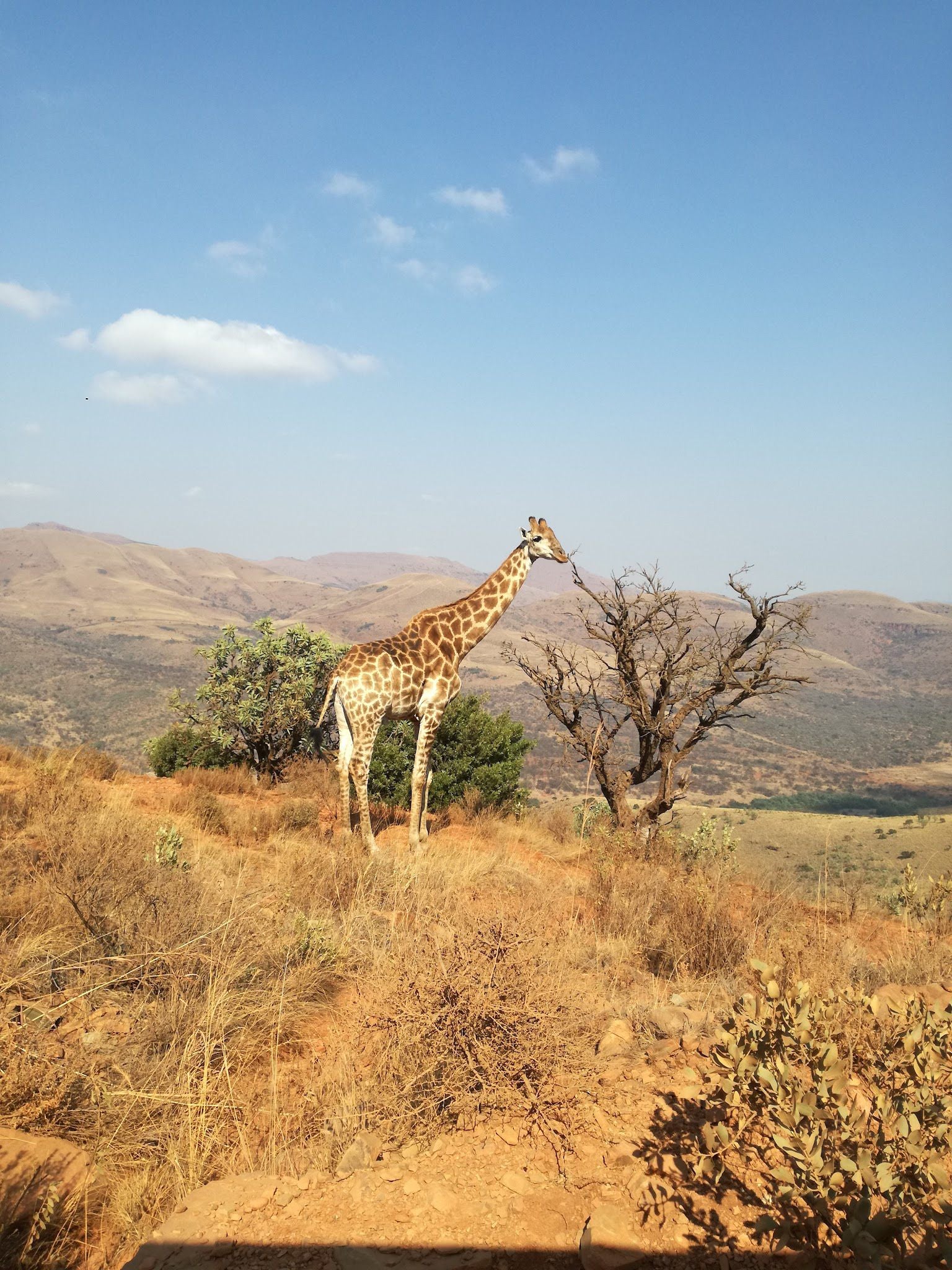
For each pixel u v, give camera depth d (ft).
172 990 16.35
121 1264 10.01
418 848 32.96
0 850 22.90
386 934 21.16
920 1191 9.36
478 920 16.58
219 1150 12.46
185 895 20.57
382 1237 9.83
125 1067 13.85
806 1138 9.36
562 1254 9.66
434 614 37.06
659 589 46.09
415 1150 11.94
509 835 41.42
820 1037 11.71
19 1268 9.67
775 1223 9.02
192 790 38.52
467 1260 9.39
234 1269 9.20
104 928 18.53
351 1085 13.35
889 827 165.48
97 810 30.50
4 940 17.42
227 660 61.52
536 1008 13.87
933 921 29.81
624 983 19.75
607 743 48.60
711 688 45.47
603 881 29.40
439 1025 13.67
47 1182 11.05
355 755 33.47
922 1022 11.87
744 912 27.96
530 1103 12.62
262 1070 14.89
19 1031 14.25
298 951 18.98
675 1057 14.48
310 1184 10.97
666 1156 11.33
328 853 29.07
